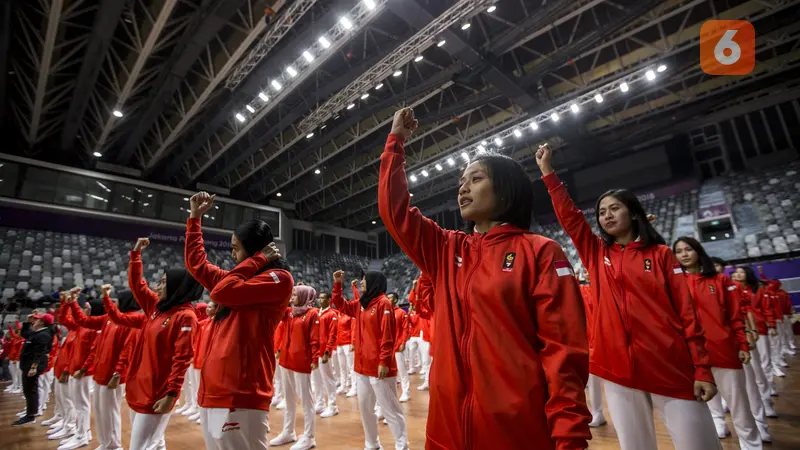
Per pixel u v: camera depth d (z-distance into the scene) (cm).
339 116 1481
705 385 182
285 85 1133
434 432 104
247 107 1248
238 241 226
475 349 100
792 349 809
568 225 248
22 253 1395
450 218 2291
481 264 110
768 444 315
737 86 1345
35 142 1476
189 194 1839
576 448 82
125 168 1752
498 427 91
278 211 2125
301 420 498
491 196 119
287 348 402
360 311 362
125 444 415
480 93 1323
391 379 331
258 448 200
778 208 1324
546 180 259
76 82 1191
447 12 927
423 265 124
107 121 1312
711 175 1703
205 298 1323
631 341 205
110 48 1062
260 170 1964
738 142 1630
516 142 1691
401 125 132
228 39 1069
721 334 288
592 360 225
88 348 428
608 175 1781
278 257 230
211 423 193
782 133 1536
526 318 102
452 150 1667
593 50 1123
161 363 255
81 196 1580
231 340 204
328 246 2517
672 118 1494
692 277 319
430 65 1273
